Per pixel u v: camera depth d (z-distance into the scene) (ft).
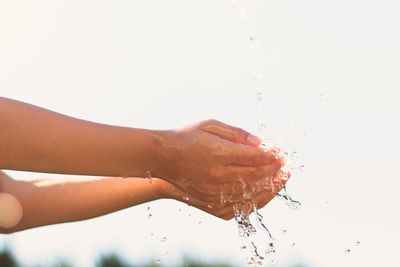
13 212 4.65
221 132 3.88
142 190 4.69
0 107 3.45
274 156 3.92
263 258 4.39
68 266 15.31
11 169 3.57
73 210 4.69
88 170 3.66
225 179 3.84
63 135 3.53
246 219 4.25
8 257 15.85
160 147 3.71
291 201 4.30
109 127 3.71
